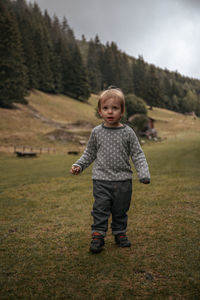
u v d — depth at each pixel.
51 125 41.69
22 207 3.75
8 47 42.88
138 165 1.94
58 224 2.61
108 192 1.93
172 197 3.77
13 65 43.88
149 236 2.11
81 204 3.69
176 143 36.81
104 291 1.32
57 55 71.88
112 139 1.97
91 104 71.25
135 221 2.56
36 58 62.22
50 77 64.62
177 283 1.37
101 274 1.50
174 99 101.81
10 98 44.16
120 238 1.95
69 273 1.53
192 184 5.15
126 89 87.19
